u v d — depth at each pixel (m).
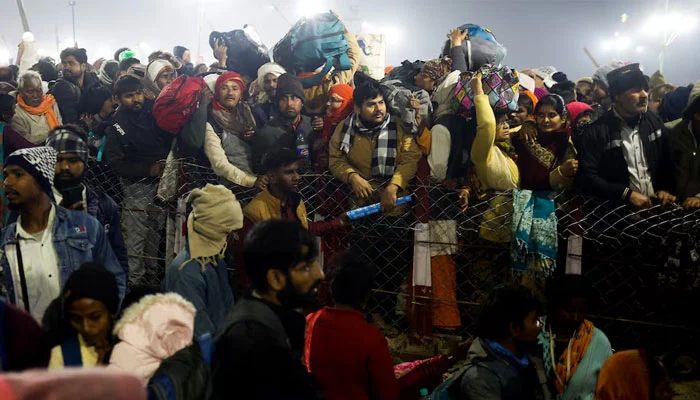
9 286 2.85
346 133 4.26
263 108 4.98
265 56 5.75
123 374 0.67
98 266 2.28
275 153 3.77
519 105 4.63
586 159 4.01
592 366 2.87
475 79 4.05
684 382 3.87
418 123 4.19
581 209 4.04
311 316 2.60
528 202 3.99
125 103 4.64
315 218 4.36
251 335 1.61
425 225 4.16
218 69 6.16
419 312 4.16
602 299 4.15
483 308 2.60
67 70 5.62
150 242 4.66
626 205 3.96
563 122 4.11
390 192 4.08
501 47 4.84
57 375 0.65
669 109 5.01
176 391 1.44
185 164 4.46
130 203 4.65
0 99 4.41
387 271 4.32
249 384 1.52
